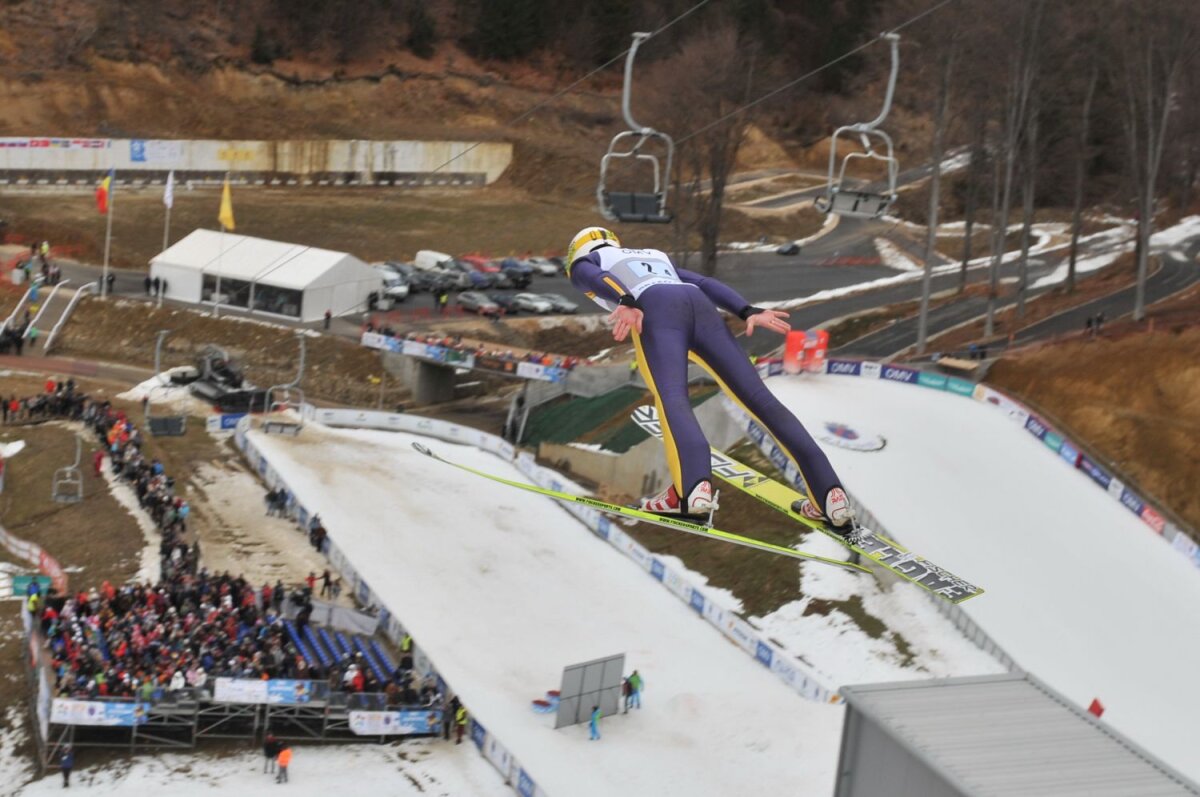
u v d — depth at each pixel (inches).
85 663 1254.3
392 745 1291.8
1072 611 1568.7
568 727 1349.7
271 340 2502.5
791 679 1482.5
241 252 2677.2
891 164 1096.8
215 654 1299.2
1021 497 1827.0
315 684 1272.1
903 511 1712.6
